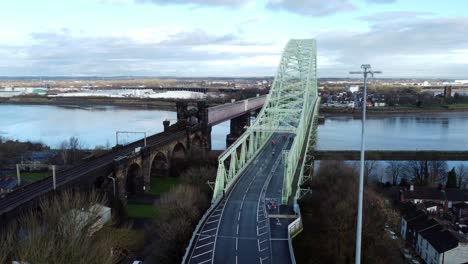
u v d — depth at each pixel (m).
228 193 92.56
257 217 78.00
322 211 94.00
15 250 50.50
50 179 88.19
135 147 123.81
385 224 89.75
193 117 180.12
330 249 77.69
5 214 66.38
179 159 140.38
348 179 107.81
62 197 71.56
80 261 48.78
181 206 82.50
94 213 66.00
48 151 166.75
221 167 92.44
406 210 106.25
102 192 93.56
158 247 74.81
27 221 60.41
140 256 75.31
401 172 155.38
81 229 57.53
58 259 47.75
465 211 107.50
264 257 61.44
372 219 82.00
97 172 95.38
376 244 78.69
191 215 81.19
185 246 72.06
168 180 132.00
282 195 86.69
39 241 48.12
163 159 135.38
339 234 77.81
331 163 122.38
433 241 83.75
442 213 110.25
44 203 67.31
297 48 173.25
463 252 78.81
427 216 96.12
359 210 40.59
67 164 142.88
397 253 85.12
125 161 105.56
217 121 186.25
